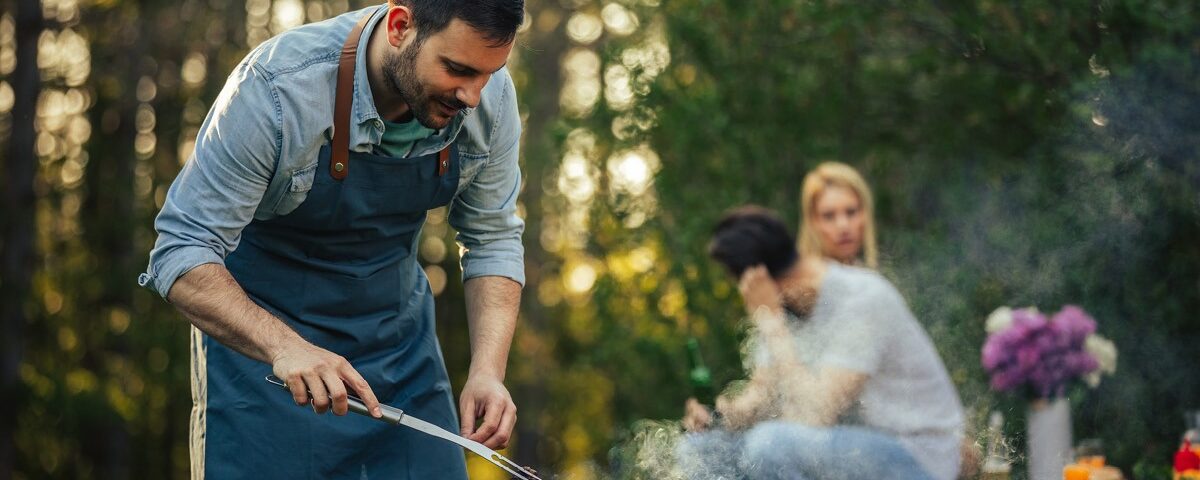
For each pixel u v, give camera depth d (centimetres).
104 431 890
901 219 520
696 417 281
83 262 900
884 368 254
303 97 181
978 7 461
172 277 178
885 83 497
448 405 214
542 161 790
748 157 533
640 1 554
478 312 210
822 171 327
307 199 188
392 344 207
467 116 195
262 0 889
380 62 183
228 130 179
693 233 536
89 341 908
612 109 577
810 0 491
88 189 891
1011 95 461
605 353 632
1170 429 364
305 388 173
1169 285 398
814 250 325
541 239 973
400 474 203
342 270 198
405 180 193
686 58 549
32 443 860
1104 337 393
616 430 659
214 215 181
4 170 865
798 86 511
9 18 856
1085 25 445
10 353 830
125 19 877
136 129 893
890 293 260
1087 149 423
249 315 178
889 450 247
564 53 964
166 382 881
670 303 594
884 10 483
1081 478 261
